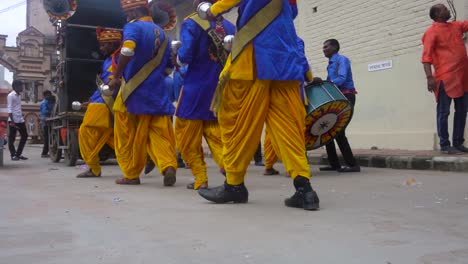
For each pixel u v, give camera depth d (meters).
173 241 3.03
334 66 6.95
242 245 2.92
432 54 7.20
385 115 9.37
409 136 8.81
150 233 3.24
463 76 7.12
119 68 5.44
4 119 8.99
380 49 9.43
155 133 5.70
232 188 4.29
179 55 5.05
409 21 8.83
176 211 4.00
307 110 5.77
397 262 2.56
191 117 5.15
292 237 3.08
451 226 3.33
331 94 5.87
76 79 9.89
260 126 3.99
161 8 6.68
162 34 5.72
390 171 7.07
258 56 3.77
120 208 4.19
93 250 2.87
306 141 6.45
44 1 9.20
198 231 3.28
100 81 6.79
